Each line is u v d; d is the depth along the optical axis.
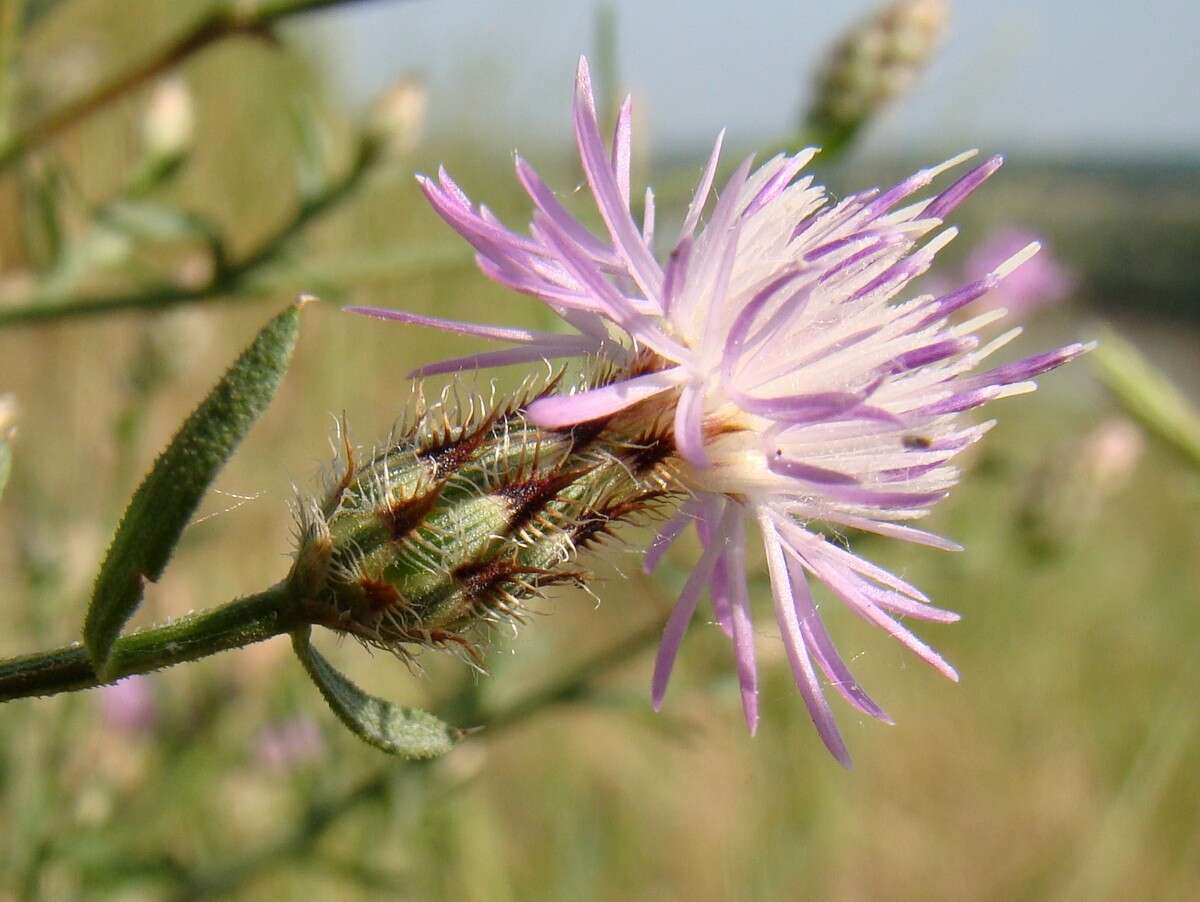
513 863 0.16
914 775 0.20
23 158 0.08
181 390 0.16
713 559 0.05
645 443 0.05
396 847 0.11
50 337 0.14
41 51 0.14
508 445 0.05
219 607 0.05
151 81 0.07
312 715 0.10
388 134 0.09
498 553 0.05
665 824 0.17
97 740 0.10
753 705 0.05
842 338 0.05
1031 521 0.11
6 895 0.09
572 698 0.09
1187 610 0.24
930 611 0.05
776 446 0.05
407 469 0.05
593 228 0.10
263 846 0.09
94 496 0.12
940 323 0.05
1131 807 0.15
